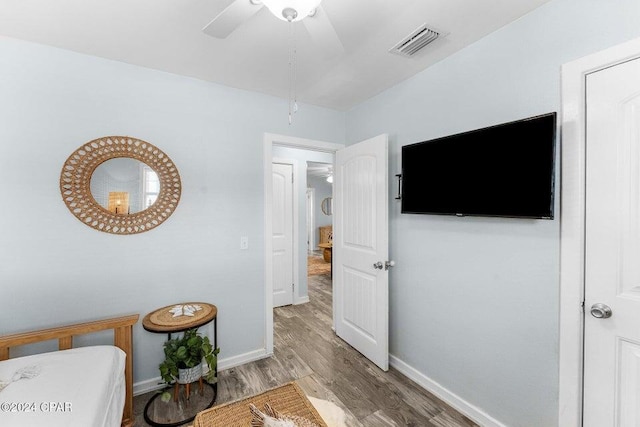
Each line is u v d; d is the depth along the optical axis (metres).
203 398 1.93
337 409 1.82
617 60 1.16
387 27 1.55
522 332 1.49
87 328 1.62
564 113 1.31
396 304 2.30
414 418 1.75
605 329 1.22
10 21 1.49
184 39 1.67
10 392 1.13
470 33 1.61
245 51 1.80
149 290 2.02
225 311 2.31
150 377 2.03
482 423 1.68
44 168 1.72
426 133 2.02
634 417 1.16
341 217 2.81
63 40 1.67
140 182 1.98
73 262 1.80
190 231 2.16
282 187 3.87
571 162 1.29
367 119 2.59
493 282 1.62
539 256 1.41
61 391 1.16
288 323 3.25
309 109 2.70
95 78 1.85
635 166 1.14
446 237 1.89
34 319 1.70
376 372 2.25
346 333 2.75
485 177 1.58
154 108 2.03
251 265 2.42
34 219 1.70
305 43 1.71
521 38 1.47
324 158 4.26
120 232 1.92
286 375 2.21
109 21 1.50
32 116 1.69
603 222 1.22
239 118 2.35
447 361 1.89
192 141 2.16
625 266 1.17
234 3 1.03
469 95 1.73
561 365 1.33
